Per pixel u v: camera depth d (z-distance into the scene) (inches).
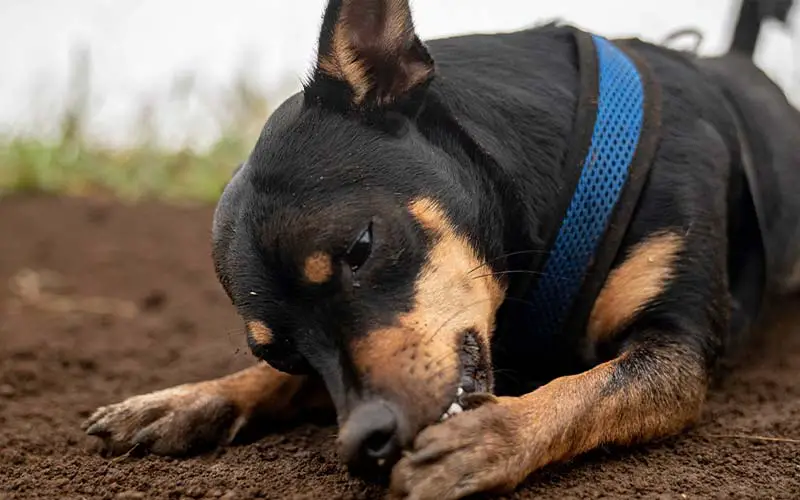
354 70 29.4
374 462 27.0
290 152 29.0
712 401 33.0
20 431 32.7
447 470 27.0
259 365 32.5
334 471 29.1
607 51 32.1
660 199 31.0
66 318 43.3
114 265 49.7
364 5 29.3
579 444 28.7
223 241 29.4
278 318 28.5
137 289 46.6
